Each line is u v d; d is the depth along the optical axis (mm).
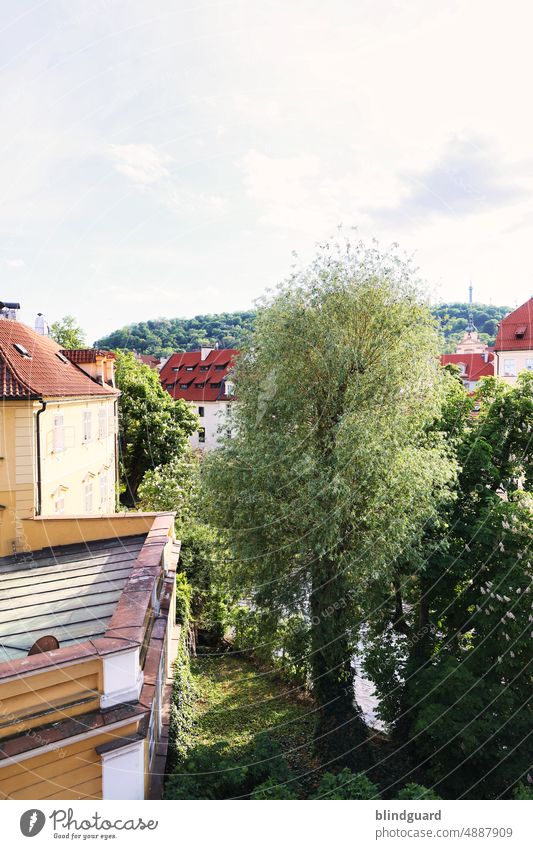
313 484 11484
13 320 17812
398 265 13391
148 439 31297
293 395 12578
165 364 49469
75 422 16766
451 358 42719
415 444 13156
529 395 14859
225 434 14062
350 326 13039
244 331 14367
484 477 13555
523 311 36062
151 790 7539
